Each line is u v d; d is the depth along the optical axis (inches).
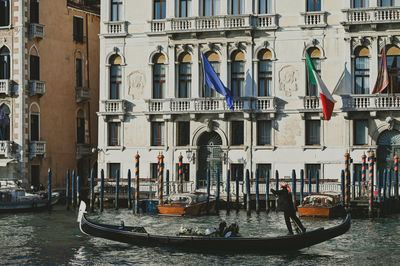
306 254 986.7
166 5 1670.8
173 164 1653.5
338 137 1560.0
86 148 1927.9
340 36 1562.5
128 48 1692.9
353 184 1422.2
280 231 1176.2
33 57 1769.2
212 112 1609.3
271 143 1601.9
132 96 1690.5
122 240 1034.1
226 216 1392.7
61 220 1357.0
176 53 1656.0
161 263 936.3
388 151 1545.3
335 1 1568.7
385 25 1526.8
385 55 1513.3
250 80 1606.8
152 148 1667.1
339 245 1055.6
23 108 1727.4
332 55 1567.4
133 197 1572.3
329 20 1571.1
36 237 1141.7
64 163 1857.8
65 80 1867.6
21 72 1728.6
